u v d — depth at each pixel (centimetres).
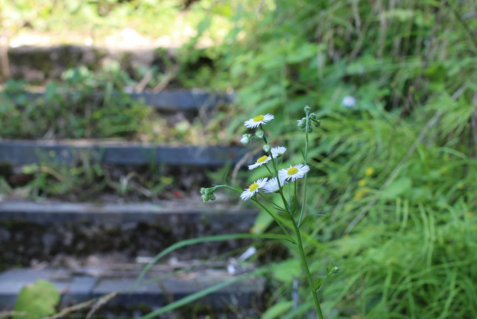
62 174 140
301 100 138
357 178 121
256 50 160
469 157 118
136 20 190
